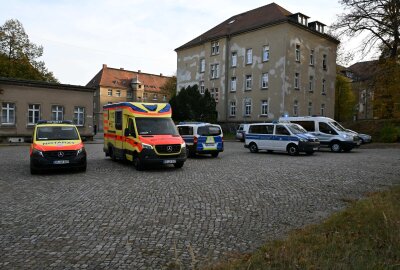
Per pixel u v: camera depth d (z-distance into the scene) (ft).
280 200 26.08
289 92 125.18
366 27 101.45
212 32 161.79
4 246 16.20
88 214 21.88
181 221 20.51
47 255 15.10
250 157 59.82
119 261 14.44
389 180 34.83
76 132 42.98
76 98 111.14
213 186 31.58
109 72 268.21
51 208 23.36
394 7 93.35
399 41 95.61
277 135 66.03
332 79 147.84
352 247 14.03
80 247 16.11
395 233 15.17
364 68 104.53
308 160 54.60
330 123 75.15
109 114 52.95
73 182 33.45
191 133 57.88
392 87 88.94
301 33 130.52
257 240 17.22
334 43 148.25
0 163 48.73
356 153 69.67
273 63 127.44
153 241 16.98
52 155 37.78
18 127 100.17
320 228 17.81
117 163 49.42
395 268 11.98
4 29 137.80
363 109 200.34
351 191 29.37
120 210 22.93
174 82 258.37
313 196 27.45
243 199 26.35
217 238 17.52
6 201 25.38
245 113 139.44
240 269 12.50
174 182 33.63
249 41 137.69
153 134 43.06
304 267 12.23
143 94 275.39
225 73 146.82
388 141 97.60
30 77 141.69
